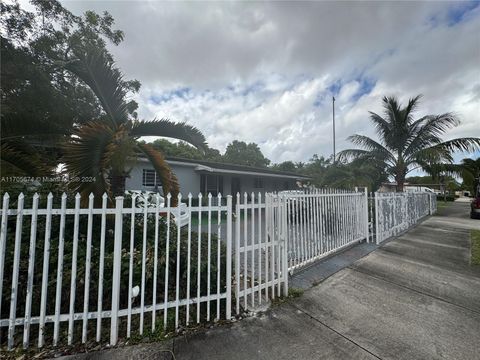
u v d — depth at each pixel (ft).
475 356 7.20
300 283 12.35
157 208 8.19
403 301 10.70
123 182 12.33
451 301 10.76
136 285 8.77
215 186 47.91
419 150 40.42
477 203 38.93
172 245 9.73
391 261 16.29
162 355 7.00
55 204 9.66
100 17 26.94
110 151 10.22
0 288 6.67
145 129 13.58
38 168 12.38
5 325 6.84
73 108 21.62
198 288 8.70
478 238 23.77
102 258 7.51
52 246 8.40
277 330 8.39
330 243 16.35
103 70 12.48
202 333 8.10
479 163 68.49
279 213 11.44
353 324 8.84
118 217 7.70
